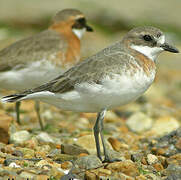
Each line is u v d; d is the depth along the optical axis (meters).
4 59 13.72
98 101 10.16
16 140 11.73
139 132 14.94
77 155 10.94
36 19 29.20
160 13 30.73
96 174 8.94
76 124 15.37
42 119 15.59
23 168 9.10
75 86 10.09
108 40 27.28
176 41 27.97
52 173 8.84
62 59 14.04
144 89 10.44
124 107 18.39
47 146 11.47
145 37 10.77
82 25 15.54
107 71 9.97
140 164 10.12
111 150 11.49
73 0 31.00
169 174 9.66
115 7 30.39
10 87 13.99
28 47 13.87
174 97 20.92
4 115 12.10
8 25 28.72
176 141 11.47
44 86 10.34
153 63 10.79
